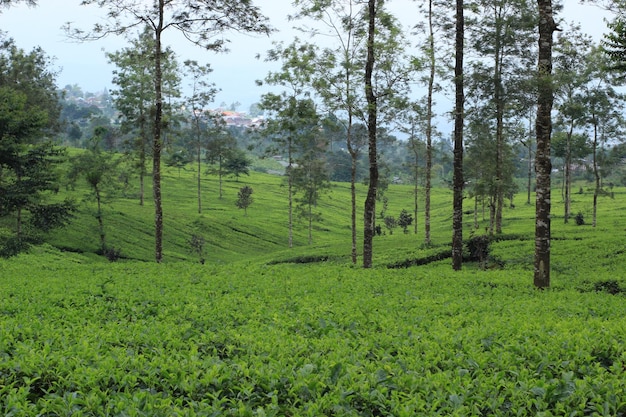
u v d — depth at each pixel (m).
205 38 30.34
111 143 135.75
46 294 15.55
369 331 11.62
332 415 7.26
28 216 58.47
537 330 11.22
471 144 53.12
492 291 18.91
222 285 18.12
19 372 8.40
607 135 58.59
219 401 7.31
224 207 101.12
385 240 58.91
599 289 21.59
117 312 13.84
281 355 9.23
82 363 8.59
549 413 7.37
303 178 78.12
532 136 46.66
